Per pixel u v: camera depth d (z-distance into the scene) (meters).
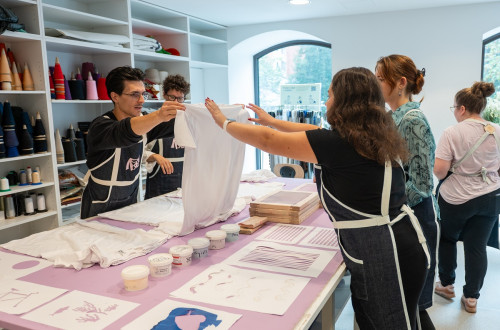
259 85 6.54
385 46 4.95
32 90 3.19
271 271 1.42
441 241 2.97
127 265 1.48
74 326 1.07
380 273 1.36
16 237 3.45
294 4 4.36
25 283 1.33
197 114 1.75
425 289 1.89
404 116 1.76
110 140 1.86
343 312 2.93
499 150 2.60
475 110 2.65
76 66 3.95
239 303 1.19
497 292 3.12
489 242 2.98
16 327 1.09
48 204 3.39
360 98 1.34
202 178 1.83
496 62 5.00
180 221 1.93
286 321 1.09
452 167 2.69
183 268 1.45
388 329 1.37
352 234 1.38
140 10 4.42
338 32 5.13
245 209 2.29
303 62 6.21
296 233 1.86
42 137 3.25
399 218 1.39
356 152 1.32
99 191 2.19
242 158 2.09
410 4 4.50
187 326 1.05
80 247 1.57
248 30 5.54
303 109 6.11
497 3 4.44
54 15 3.49
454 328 2.65
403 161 1.43
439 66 4.77
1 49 3.03
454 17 4.62
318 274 1.40
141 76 2.16
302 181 3.03
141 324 1.07
